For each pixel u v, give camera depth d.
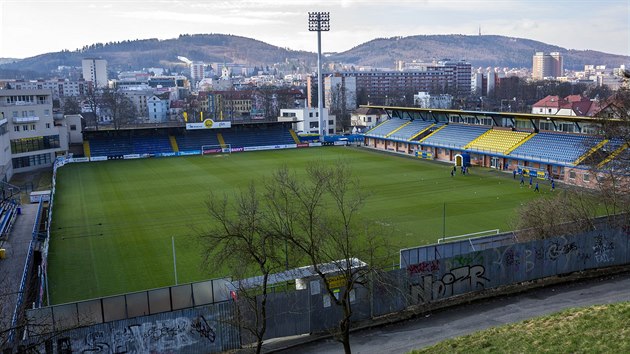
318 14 140.62
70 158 110.56
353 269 31.19
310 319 30.83
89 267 46.19
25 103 104.88
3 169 90.06
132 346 27.48
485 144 98.44
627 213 41.34
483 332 26.81
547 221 41.12
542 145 88.38
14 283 41.47
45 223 61.09
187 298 33.28
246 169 98.12
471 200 68.94
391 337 29.44
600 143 73.56
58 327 26.86
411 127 122.50
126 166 104.62
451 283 34.31
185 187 81.62
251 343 29.69
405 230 54.84
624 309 25.09
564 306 31.89
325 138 139.00
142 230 57.66
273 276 33.47
